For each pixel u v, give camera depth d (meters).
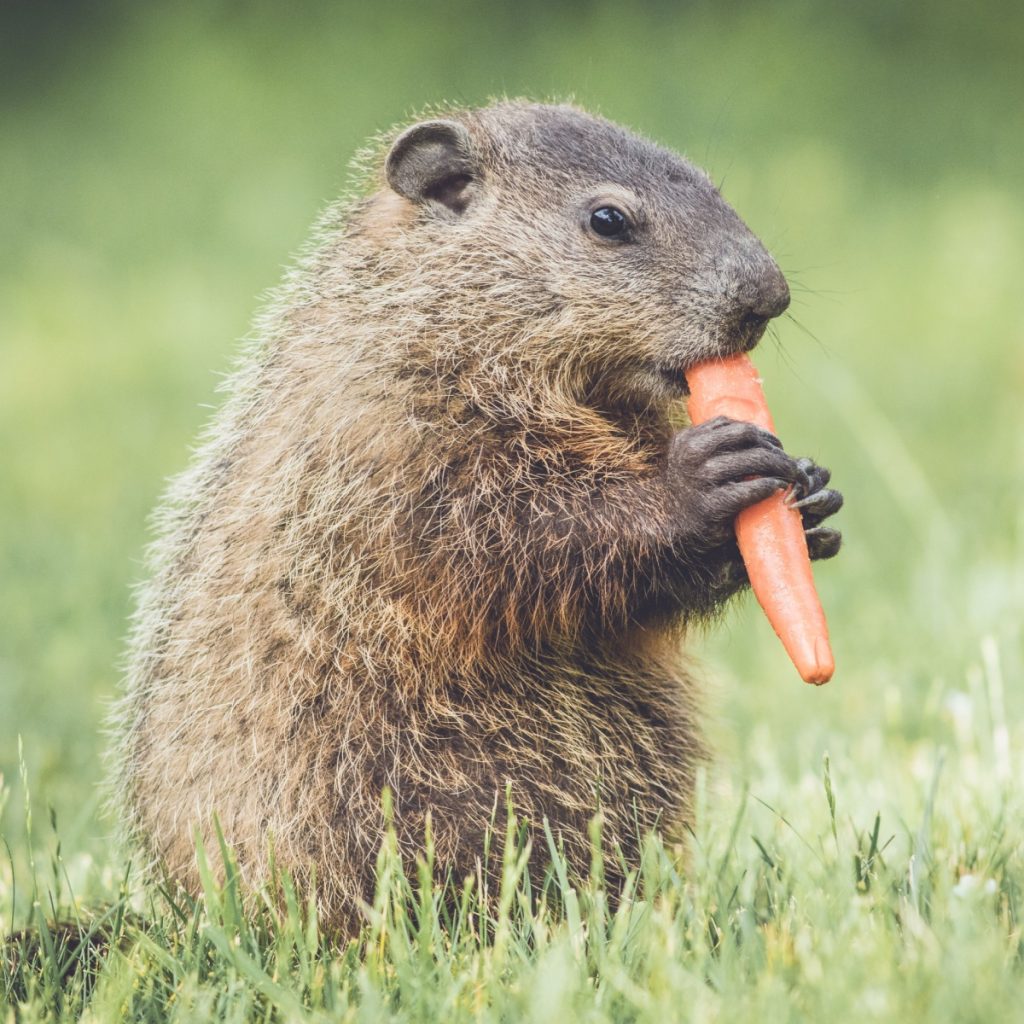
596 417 8.72
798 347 24.12
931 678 11.09
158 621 9.05
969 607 12.25
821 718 10.89
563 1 37.34
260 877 8.05
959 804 8.32
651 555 8.15
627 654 8.69
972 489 16.14
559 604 8.23
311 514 8.33
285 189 31.89
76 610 13.59
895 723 10.51
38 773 10.52
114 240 30.44
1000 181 31.30
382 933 6.83
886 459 17.03
